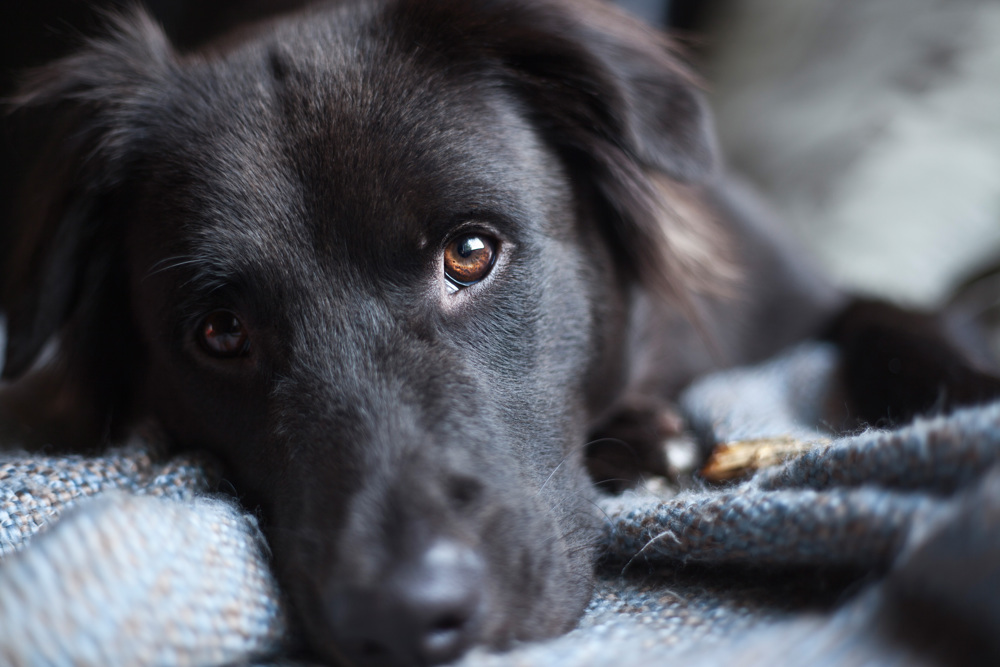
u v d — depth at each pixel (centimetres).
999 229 77
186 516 35
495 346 44
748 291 65
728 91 96
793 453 40
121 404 53
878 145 81
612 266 52
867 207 77
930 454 33
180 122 47
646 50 52
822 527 33
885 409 54
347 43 47
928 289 73
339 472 39
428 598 34
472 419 41
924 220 76
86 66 50
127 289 50
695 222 58
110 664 31
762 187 85
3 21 71
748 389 55
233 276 43
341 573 36
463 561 36
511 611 37
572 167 51
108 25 52
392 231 43
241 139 45
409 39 47
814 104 89
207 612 33
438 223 43
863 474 34
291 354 43
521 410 44
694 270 57
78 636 31
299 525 39
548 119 50
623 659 32
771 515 35
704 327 58
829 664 30
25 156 53
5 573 31
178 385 47
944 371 53
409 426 40
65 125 50
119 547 32
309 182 43
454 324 44
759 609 35
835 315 66
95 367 52
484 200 44
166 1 70
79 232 50
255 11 59
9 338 51
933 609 30
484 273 45
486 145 46
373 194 43
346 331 42
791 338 66
